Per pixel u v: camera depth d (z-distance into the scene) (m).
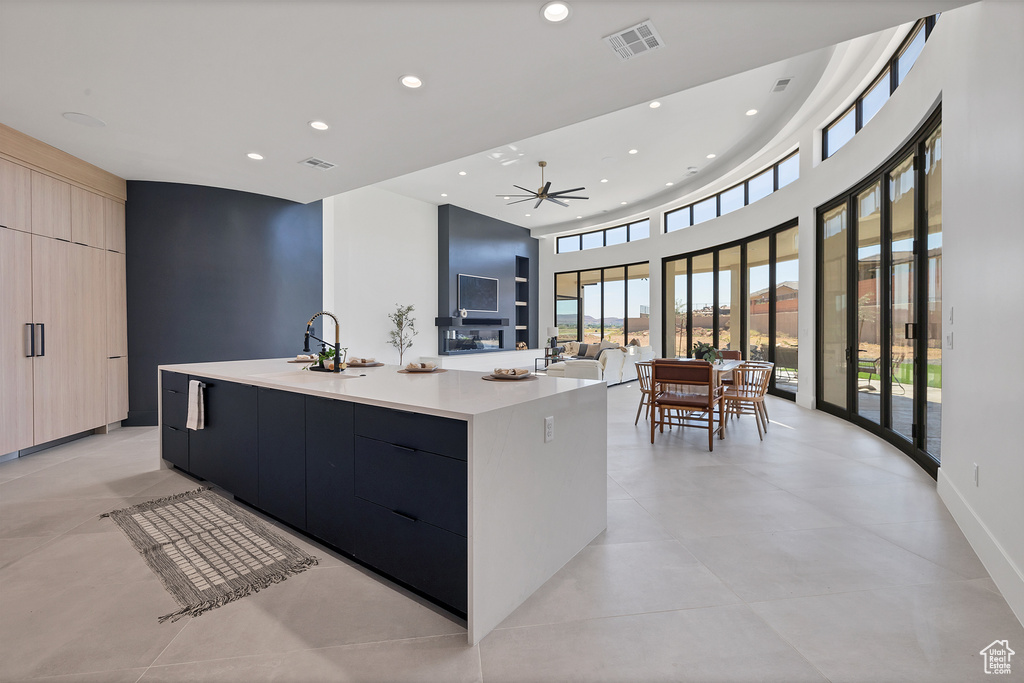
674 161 7.46
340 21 2.36
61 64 2.73
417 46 2.58
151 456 3.97
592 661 1.52
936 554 2.20
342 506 2.18
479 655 1.55
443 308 9.91
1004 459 1.92
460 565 1.70
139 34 2.45
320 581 2.02
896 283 4.12
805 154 6.12
